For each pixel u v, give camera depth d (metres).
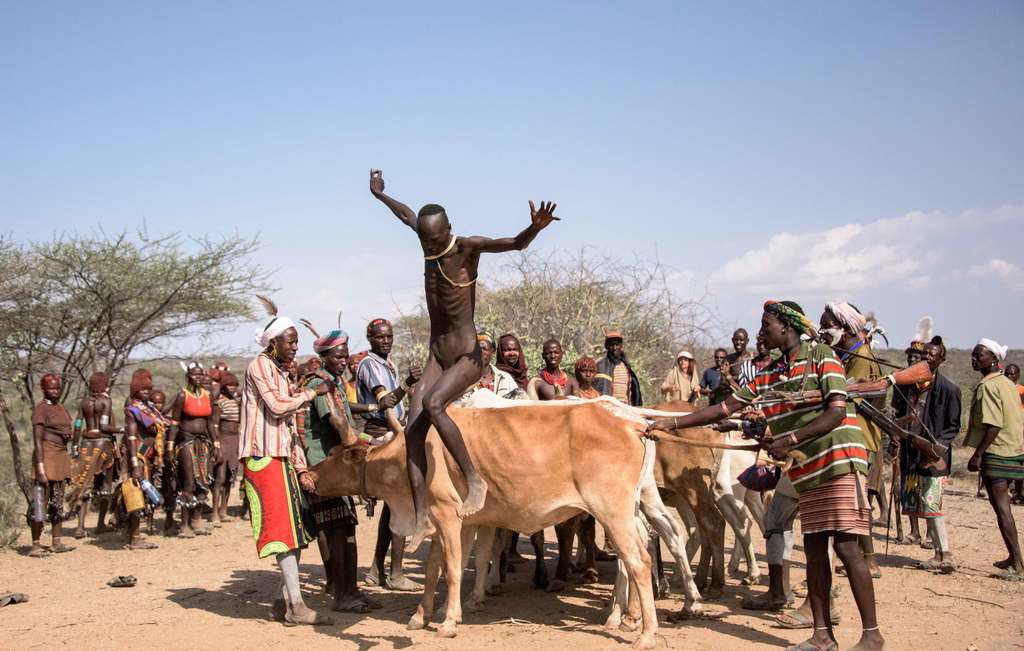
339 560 7.61
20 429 21.34
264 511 7.07
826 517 6.04
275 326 7.20
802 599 7.80
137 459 10.97
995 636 6.75
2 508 12.77
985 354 9.39
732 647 6.45
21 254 15.81
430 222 6.16
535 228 5.89
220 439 12.97
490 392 8.10
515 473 6.78
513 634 6.87
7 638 6.74
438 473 6.95
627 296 18.53
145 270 16.31
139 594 8.35
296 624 7.11
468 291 6.45
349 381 9.36
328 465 7.40
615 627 7.00
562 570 8.62
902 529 11.92
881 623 7.11
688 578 7.28
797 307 6.32
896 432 6.93
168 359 18.09
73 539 11.71
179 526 12.53
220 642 6.64
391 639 6.75
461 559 7.13
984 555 10.03
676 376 12.45
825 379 6.04
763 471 7.08
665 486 8.06
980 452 9.20
